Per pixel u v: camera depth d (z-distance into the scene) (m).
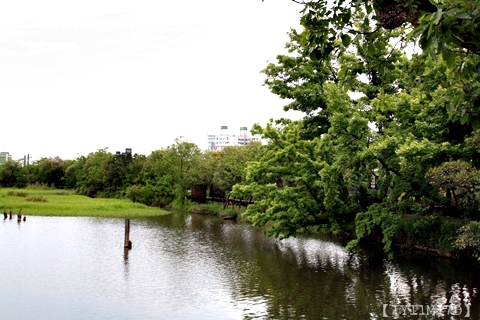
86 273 23.81
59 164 112.06
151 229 42.81
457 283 20.48
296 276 22.58
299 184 27.41
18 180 112.00
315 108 33.09
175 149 71.31
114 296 19.39
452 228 25.39
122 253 29.77
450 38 4.10
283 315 16.41
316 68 32.59
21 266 25.45
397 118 24.09
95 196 87.50
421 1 4.60
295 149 26.72
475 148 19.69
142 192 72.06
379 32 5.35
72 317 16.58
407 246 29.02
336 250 30.23
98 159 92.38
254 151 55.84
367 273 22.86
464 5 3.82
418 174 22.84
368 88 29.03
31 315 16.81
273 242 34.31
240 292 19.77
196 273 23.69
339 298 18.48
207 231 41.38
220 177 59.16
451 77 5.43
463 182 18.17
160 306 17.88
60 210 57.00
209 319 16.17
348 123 23.00
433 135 21.55
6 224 44.84
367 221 24.12
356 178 25.34
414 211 30.03
